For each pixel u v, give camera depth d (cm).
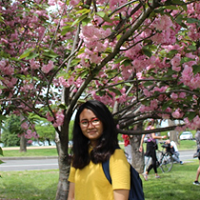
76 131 207
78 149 199
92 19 215
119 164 176
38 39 445
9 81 342
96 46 235
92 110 198
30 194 617
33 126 412
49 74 431
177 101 328
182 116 339
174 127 368
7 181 783
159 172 924
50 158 1764
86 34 218
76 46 337
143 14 222
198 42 310
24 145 2069
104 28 233
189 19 247
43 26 457
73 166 197
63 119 339
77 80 327
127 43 262
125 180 171
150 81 332
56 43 451
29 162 1501
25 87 354
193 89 314
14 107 397
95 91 359
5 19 461
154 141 771
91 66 265
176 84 324
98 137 195
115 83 355
